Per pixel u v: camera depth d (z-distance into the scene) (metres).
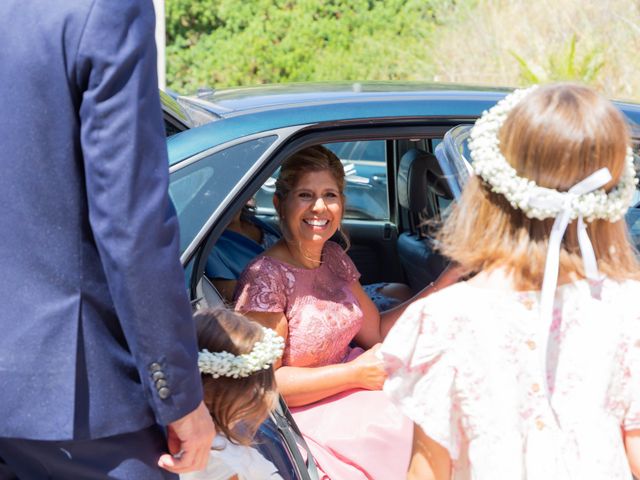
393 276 4.04
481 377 1.55
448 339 1.56
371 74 9.60
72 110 1.54
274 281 2.70
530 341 1.55
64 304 1.57
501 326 1.55
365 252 4.05
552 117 1.48
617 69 8.59
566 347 1.56
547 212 1.50
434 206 3.84
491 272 1.58
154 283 1.52
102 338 1.60
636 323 1.57
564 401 1.55
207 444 1.70
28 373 1.57
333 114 2.70
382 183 4.08
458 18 9.67
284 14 10.19
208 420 1.70
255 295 2.68
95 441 1.65
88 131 1.52
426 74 9.34
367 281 4.05
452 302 1.57
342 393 2.69
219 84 10.19
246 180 2.53
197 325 1.96
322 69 9.81
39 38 1.53
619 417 1.59
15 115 1.55
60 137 1.54
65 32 1.52
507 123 1.54
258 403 1.96
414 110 2.78
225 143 2.56
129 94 1.52
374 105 2.77
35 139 1.54
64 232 1.57
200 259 2.45
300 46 10.05
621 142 1.50
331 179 2.74
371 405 2.61
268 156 2.58
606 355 1.56
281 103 2.77
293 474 2.08
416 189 3.80
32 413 1.58
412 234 3.92
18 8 1.55
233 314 2.00
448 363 1.56
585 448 1.54
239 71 10.12
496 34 9.35
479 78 9.13
